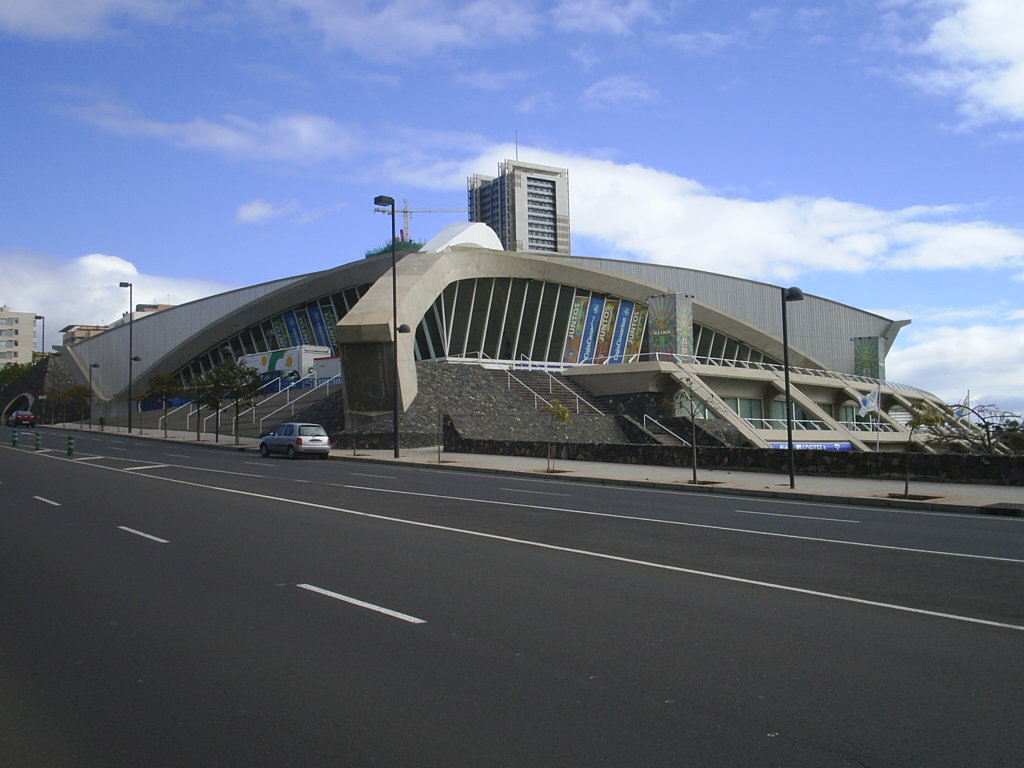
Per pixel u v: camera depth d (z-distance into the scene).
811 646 7.04
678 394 47.34
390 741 4.98
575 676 6.21
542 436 43.94
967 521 16.44
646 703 5.62
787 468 27.83
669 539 13.30
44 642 7.21
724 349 73.50
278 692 5.87
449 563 10.96
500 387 49.75
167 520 15.34
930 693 5.86
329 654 6.78
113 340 87.75
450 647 6.97
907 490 20.06
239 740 5.02
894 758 4.74
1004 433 32.62
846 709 5.53
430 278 51.47
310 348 60.94
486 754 4.79
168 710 5.53
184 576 10.08
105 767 4.66
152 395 63.19
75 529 14.20
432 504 18.34
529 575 10.15
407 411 43.31
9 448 42.41
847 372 80.44
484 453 38.00
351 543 12.64
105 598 8.90
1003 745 4.94
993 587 9.55
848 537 13.75
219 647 7.01
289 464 32.50
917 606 8.55
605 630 7.54
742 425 47.28
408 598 8.84
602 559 11.33
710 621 7.89
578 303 65.44
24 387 96.25
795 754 4.79
